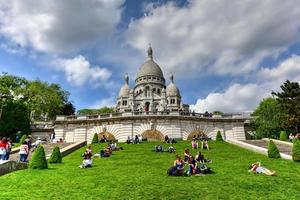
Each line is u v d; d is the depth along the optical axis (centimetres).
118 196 1332
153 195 1346
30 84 6844
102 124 5219
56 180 1694
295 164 2200
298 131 4847
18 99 6325
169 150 3150
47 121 6756
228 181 1645
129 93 10688
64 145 3859
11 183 1593
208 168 1919
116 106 11388
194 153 3053
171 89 10888
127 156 2828
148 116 5031
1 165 1825
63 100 8281
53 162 2453
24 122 5788
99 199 1288
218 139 4488
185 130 5100
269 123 5169
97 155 2845
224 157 2714
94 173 1928
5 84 6047
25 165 2136
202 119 5284
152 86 11062
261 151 2945
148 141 4466
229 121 5450
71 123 5400
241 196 1326
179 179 1709
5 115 5628
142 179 1708
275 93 5359
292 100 4991
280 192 1398
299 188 1470
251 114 6203
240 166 2172
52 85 8050
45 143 4103
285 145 3547
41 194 1370
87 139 5231
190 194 1359
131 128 5003
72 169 2112
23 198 1291
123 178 1741
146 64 11744
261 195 1344
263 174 1842
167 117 5050
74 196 1337
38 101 6850
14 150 3125
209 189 1455
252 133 5688
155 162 2414
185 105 10975
